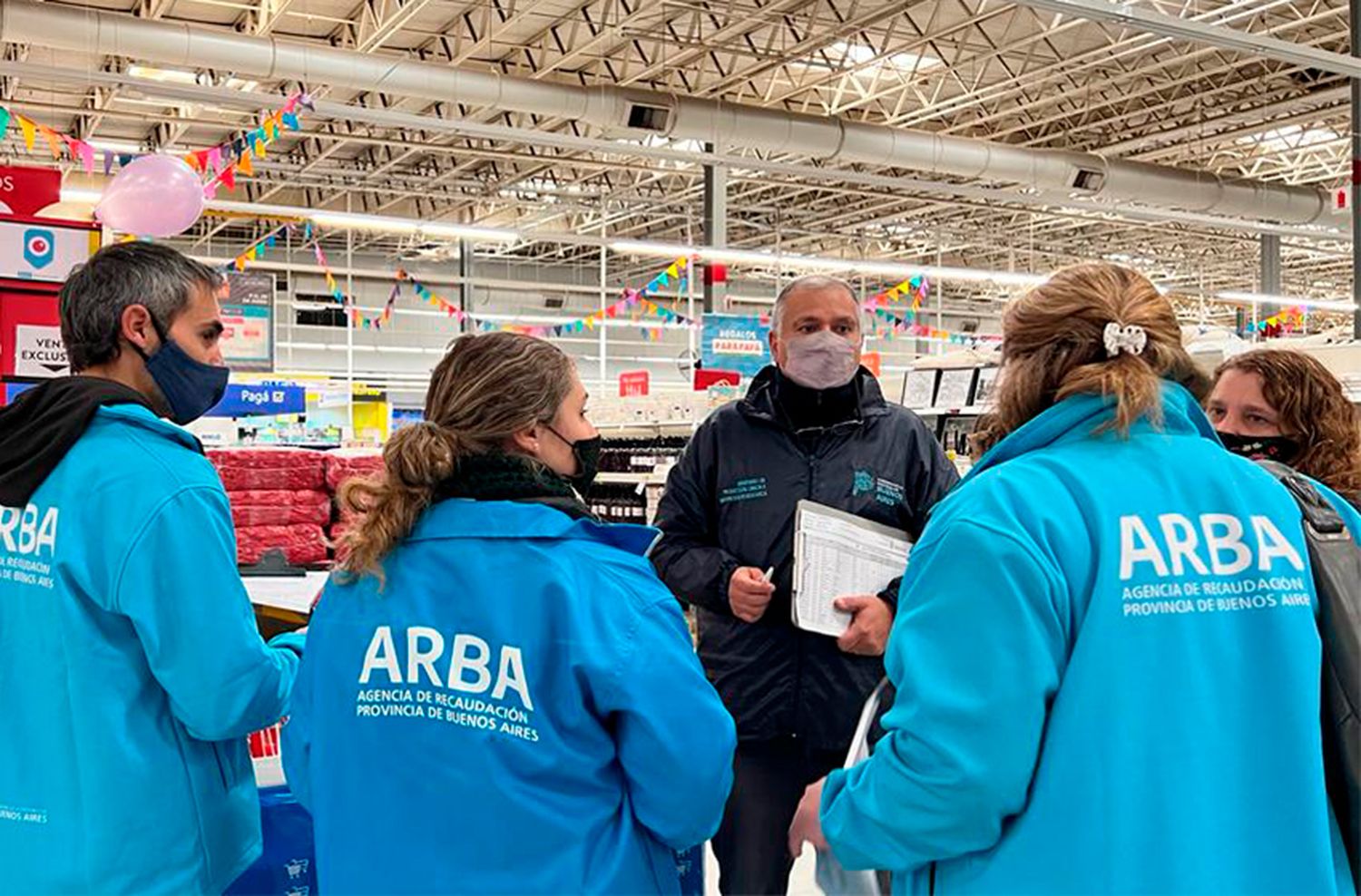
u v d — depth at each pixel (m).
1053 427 1.34
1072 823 1.20
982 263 24.61
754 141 12.50
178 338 1.73
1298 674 1.26
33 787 1.61
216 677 1.55
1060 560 1.23
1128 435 1.32
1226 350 4.39
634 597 1.46
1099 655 1.22
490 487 1.49
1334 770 1.32
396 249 24.12
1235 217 16.11
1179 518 1.27
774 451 2.34
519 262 25.86
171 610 1.54
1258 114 14.45
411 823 1.42
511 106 11.48
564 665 1.39
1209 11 11.46
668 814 1.43
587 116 11.79
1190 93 14.64
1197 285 26.14
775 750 2.29
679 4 11.48
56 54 12.50
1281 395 1.92
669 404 7.70
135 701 1.59
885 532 2.14
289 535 3.34
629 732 1.42
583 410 1.59
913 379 5.80
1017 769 1.21
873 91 13.79
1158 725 1.22
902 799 1.26
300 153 17.05
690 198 18.88
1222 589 1.26
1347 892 1.30
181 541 1.55
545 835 1.38
